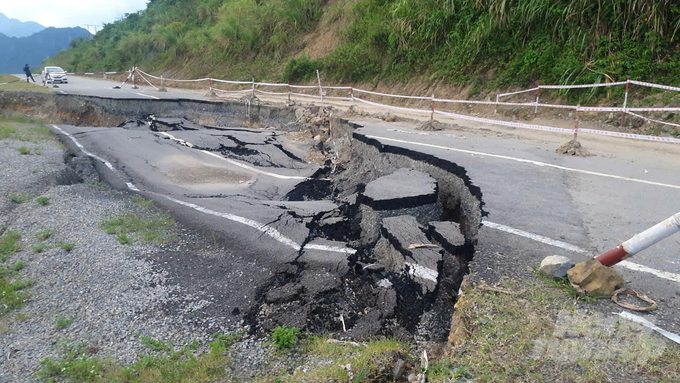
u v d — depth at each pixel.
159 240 6.27
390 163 9.58
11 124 14.34
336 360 3.84
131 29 49.78
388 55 19.20
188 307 4.79
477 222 6.18
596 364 3.15
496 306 3.89
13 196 7.92
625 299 3.88
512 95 13.96
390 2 20.53
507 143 10.21
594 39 12.63
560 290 4.07
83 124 19.16
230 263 5.64
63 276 5.45
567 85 12.55
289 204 7.64
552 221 5.61
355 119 14.03
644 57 11.50
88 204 7.59
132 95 20.50
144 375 3.77
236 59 28.81
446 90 16.00
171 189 9.08
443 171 8.32
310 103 17.92
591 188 6.82
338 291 5.13
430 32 17.25
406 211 6.78
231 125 17.11
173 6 43.00
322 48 23.56
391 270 5.50
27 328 4.52
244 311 4.75
